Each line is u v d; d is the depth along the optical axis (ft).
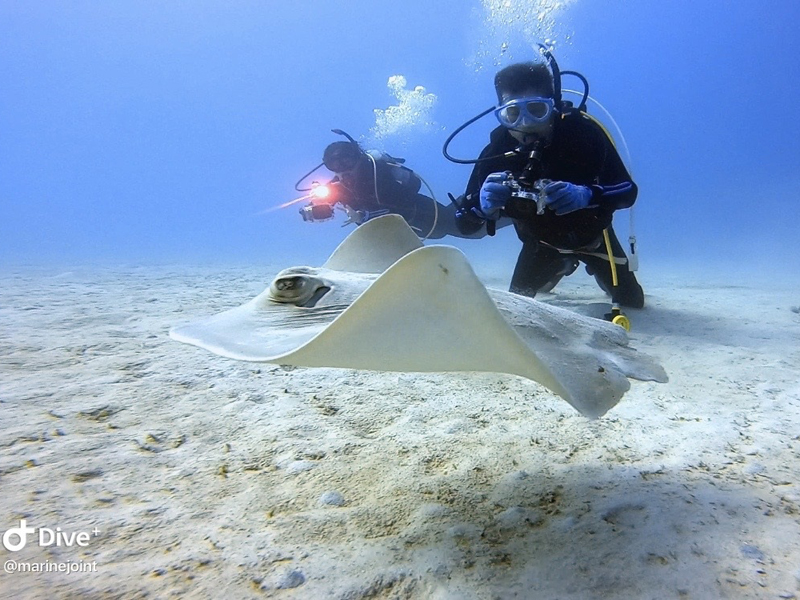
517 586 4.37
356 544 4.96
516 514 5.45
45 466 6.14
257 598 4.21
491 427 7.79
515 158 15.57
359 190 24.73
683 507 5.47
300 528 5.17
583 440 7.30
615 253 16.83
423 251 4.53
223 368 10.25
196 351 11.39
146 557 4.65
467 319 4.64
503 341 4.59
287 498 5.74
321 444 7.09
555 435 7.49
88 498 5.53
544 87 14.25
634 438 7.35
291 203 25.45
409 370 5.16
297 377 9.91
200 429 7.47
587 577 4.45
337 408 8.46
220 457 6.64
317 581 4.42
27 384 8.92
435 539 5.04
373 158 24.85
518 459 6.75
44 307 16.84
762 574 4.42
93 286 24.17
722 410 8.38
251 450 6.86
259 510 5.49
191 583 4.35
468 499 5.78
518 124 14.12
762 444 7.04
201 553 4.74
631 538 4.97
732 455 6.72
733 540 4.90
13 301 18.08
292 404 8.54
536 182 14.07
